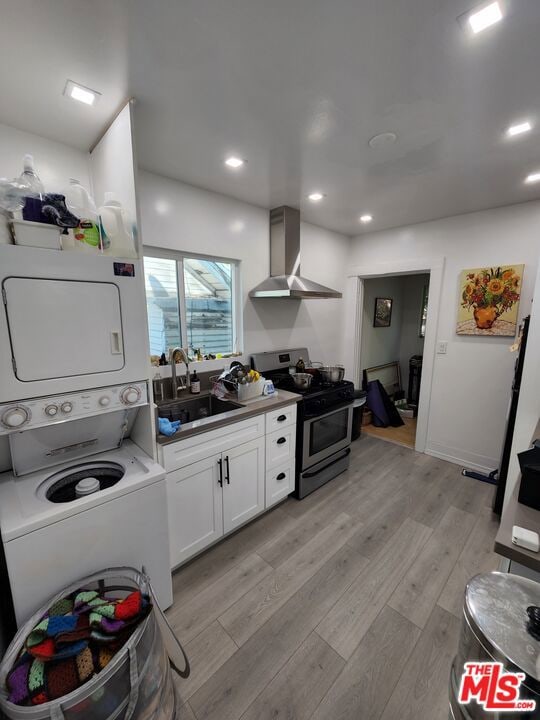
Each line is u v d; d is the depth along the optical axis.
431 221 3.11
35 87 1.23
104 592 1.24
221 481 1.91
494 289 2.77
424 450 3.39
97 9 0.91
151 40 1.02
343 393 2.75
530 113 1.42
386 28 0.98
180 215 2.22
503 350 2.80
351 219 3.09
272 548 2.00
